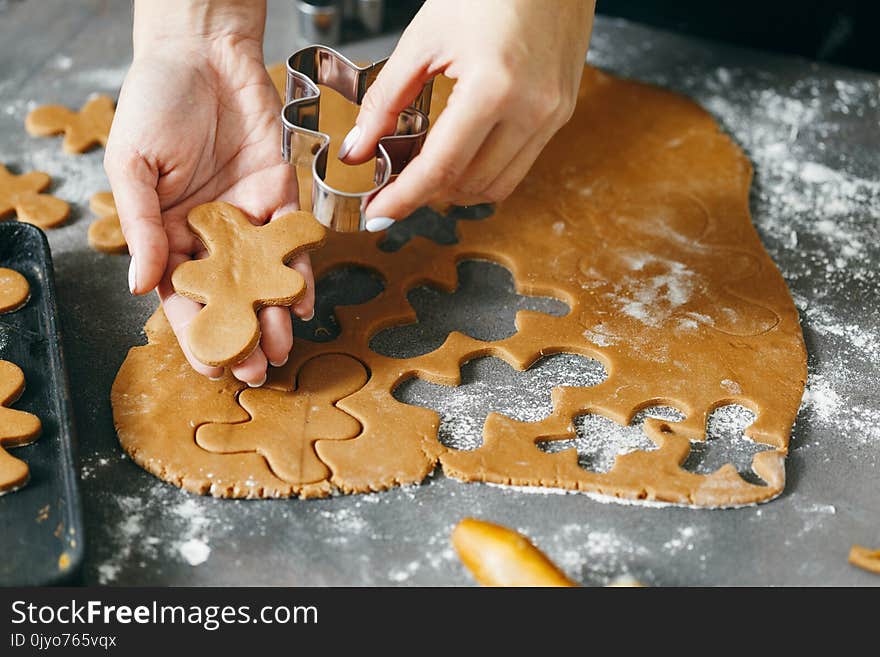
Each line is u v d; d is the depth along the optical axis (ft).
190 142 1.83
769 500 1.67
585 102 2.38
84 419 1.72
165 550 1.57
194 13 1.94
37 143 2.22
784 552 1.61
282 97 2.25
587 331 1.88
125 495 1.63
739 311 1.93
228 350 1.65
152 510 1.61
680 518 1.65
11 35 2.52
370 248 2.01
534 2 1.67
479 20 1.64
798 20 2.59
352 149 1.70
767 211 2.17
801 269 2.05
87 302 1.90
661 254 2.03
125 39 2.54
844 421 1.79
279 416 1.71
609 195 2.15
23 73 2.41
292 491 1.63
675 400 1.78
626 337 1.87
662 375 1.82
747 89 2.49
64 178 2.14
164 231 1.77
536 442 1.72
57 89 2.37
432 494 1.65
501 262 2.03
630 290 1.96
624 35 2.63
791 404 1.78
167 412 1.71
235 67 1.95
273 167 1.91
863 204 2.20
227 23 1.96
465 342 1.86
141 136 1.79
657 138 2.30
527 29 1.65
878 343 1.92
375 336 1.89
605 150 2.26
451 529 1.61
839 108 2.45
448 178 1.69
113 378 1.78
